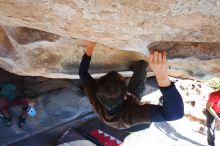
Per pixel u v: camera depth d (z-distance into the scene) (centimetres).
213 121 595
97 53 352
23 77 720
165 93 229
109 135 695
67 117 714
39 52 348
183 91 727
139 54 343
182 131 709
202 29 197
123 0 169
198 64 305
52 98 719
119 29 204
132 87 350
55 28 220
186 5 167
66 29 217
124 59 362
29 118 688
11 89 677
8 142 658
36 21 214
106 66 379
